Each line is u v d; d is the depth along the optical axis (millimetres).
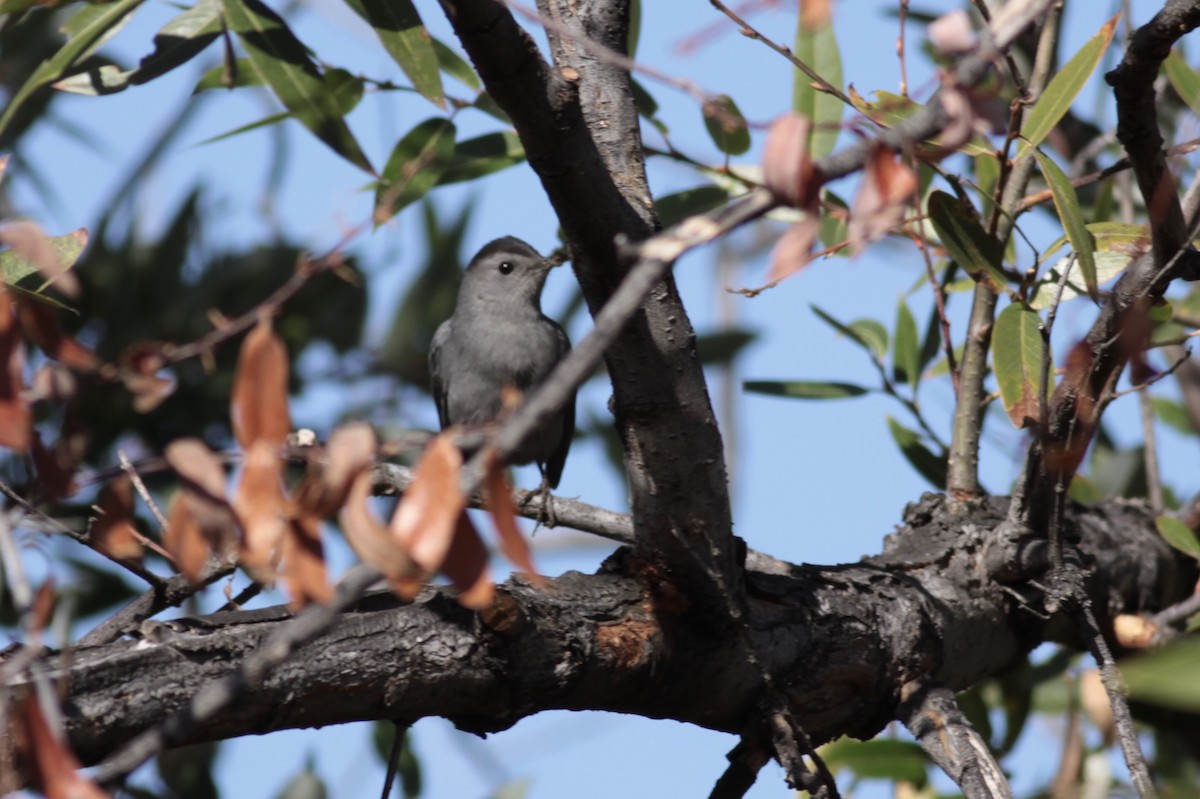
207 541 3287
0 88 11703
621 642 6242
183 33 7609
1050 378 6961
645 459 6074
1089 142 11078
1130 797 7992
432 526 3152
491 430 3322
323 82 7461
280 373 3307
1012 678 9578
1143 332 6574
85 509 10305
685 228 3258
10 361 3465
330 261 3994
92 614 10742
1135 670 2814
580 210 5402
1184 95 8258
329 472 3225
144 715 4953
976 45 3359
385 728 10938
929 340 9648
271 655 3363
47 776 3270
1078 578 7004
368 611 5645
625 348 5789
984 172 8703
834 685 7035
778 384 9516
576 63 5879
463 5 4699
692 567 6355
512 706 5953
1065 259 7496
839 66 8773
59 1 7523
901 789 8953
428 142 8211
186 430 11016
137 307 11508
